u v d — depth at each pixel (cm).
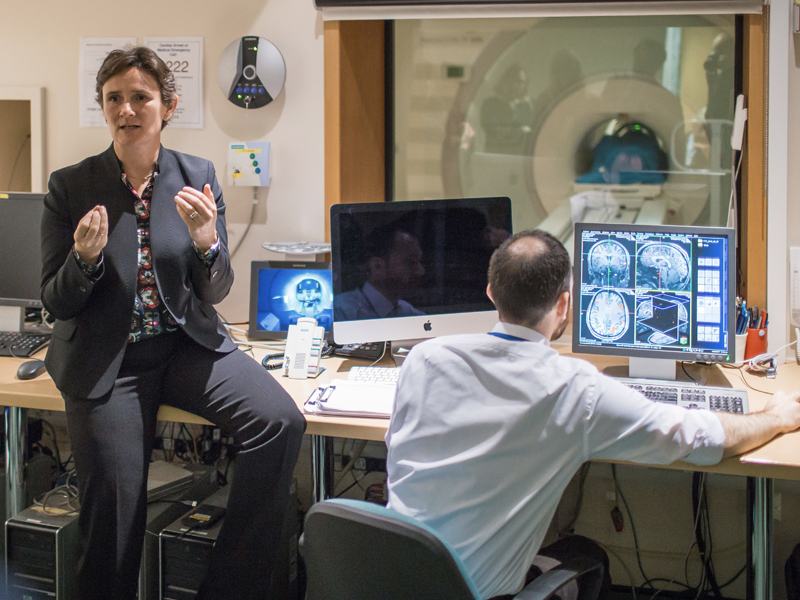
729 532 209
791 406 144
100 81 162
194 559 169
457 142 239
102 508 152
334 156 216
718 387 159
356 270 190
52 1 233
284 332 218
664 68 219
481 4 201
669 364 176
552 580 111
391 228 191
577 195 231
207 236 161
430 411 117
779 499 203
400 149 245
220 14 224
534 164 233
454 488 114
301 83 222
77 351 157
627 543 216
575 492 217
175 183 168
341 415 160
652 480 212
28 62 237
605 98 224
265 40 220
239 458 160
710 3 191
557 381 113
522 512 114
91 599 152
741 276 207
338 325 190
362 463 237
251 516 158
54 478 239
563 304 123
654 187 225
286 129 225
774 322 196
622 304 175
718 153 219
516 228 238
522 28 226
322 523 104
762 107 193
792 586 181
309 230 229
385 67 239
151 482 192
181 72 229
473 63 232
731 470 132
